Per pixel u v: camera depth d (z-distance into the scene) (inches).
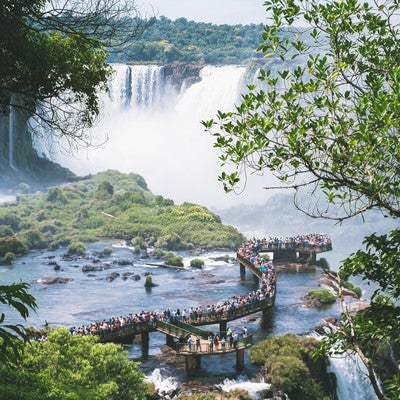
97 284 3171.8
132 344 2224.4
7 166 5565.9
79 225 4539.9
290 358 1931.6
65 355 1409.9
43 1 701.9
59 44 767.1
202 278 3324.3
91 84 790.5
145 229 4411.9
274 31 681.0
